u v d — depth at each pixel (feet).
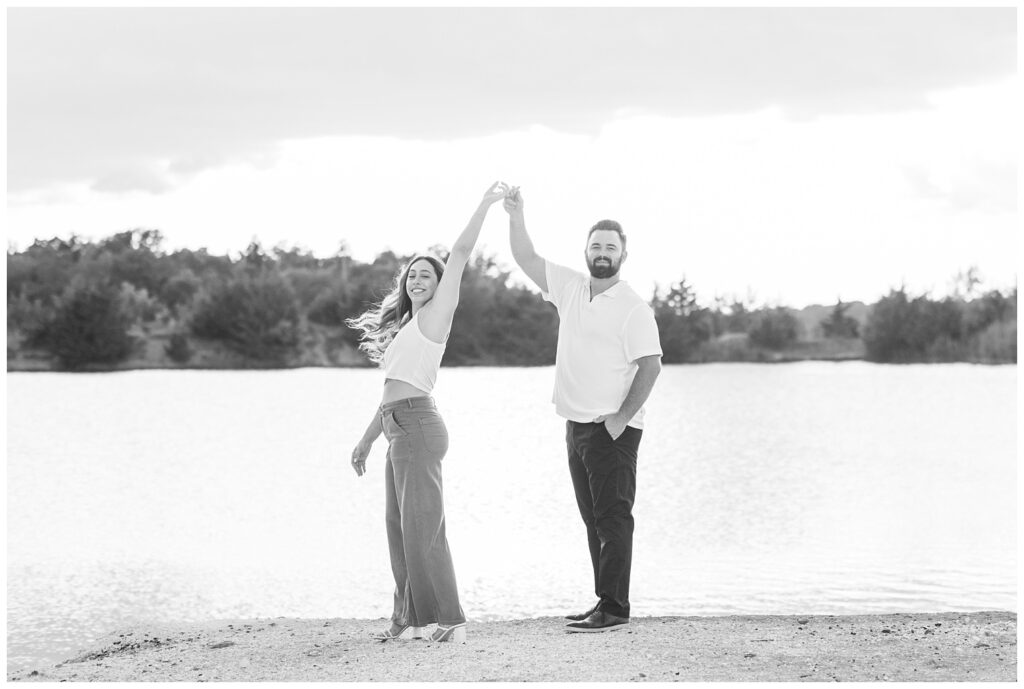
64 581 37.58
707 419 127.95
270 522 53.83
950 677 16.89
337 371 259.19
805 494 63.05
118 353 265.13
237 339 277.44
